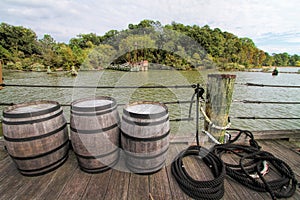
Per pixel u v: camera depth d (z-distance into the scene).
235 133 2.20
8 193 1.26
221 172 1.38
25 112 1.32
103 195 1.25
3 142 1.91
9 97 9.87
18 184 1.35
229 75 1.76
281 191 1.30
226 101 1.83
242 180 1.36
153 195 1.26
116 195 1.26
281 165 1.55
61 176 1.45
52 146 1.44
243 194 1.28
